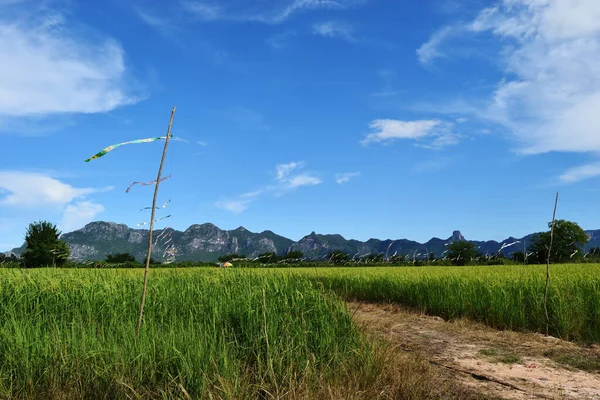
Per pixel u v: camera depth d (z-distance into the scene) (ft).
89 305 22.09
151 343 15.74
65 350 14.52
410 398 15.51
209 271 38.29
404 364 18.20
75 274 34.09
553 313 30.91
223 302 22.18
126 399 13.19
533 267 74.54
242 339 18.30
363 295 50.80
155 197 16.26
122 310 21.88
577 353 24.40
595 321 29.09
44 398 13.28
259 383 15.10
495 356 23.68
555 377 19.86
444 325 33.40
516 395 17.03
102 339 16.11
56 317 21.13
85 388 13.74
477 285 39.37
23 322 18.54
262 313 19.52
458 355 23.76
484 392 17.20
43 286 26.43
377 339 20.25
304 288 24.23
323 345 17.58
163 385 13.78
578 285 35.40
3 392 13.12
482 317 34.58
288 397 13.91
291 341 17.20
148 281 31.45
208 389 13.11
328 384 14.49
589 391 17.79
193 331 16.76
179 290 27.40
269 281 26.81
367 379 16.14
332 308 20.79
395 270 74.33
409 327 32.73
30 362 14.23
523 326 31.65
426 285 43.16
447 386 17.33
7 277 29.58
